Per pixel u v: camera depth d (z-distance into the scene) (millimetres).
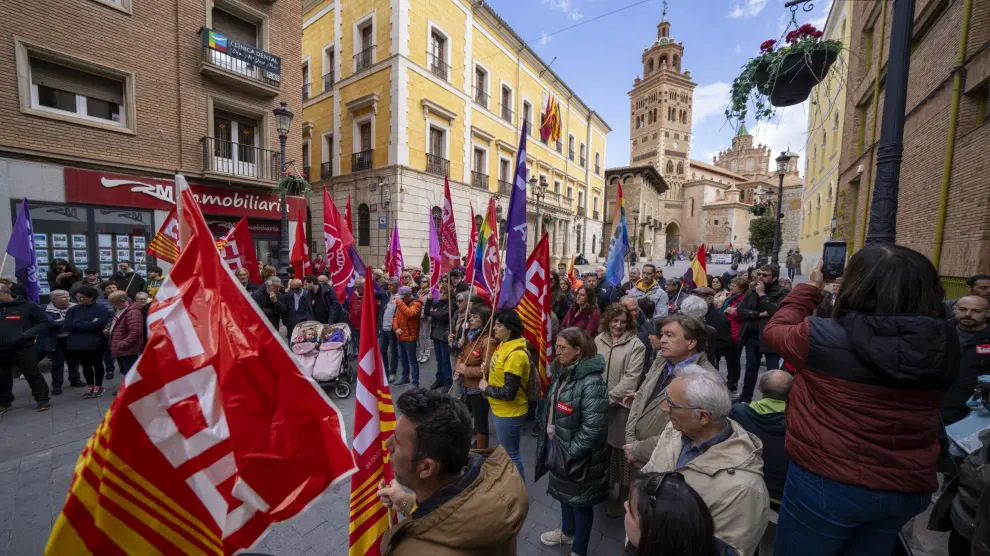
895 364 1426
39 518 3340
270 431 1518
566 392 2809
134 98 10992
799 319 1847
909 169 7805
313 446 1585
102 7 10398
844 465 1538
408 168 19016
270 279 7164
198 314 1458
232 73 12414
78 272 8664
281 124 10164
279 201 14133
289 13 14234
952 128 6113
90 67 10250
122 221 10898
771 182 63094
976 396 2811
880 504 1496
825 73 3402
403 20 18500
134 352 5836
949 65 6391
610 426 3410
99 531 1195
